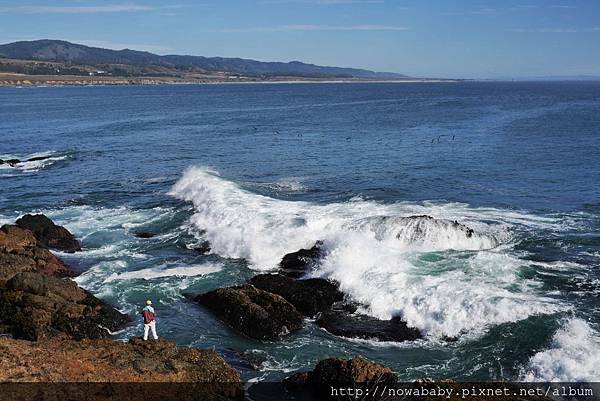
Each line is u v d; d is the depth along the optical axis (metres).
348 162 51.03
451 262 25.12
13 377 15.71
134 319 22.33
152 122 93.19
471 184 41.22
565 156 51.12
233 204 34.38
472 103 137.12
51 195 42.31
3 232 28.75
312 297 22.58
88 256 29.16
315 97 183.38
